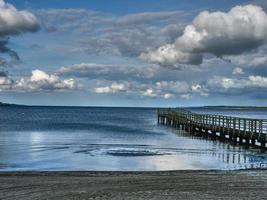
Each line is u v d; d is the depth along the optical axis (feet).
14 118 339.16
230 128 121.90
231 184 53.88
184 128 182.60
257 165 78.48
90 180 56.59
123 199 44.52
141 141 131.75
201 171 65.51
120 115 481.05
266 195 47.26
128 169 72.69
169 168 74.38
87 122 279.28
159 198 45.24
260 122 103.40
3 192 48.24
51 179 57.41
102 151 101.86
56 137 148.46
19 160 84.84
